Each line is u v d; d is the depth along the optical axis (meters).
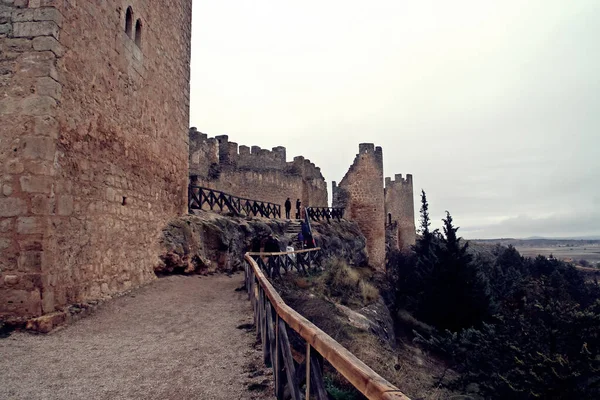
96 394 3.64
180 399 3.54
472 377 7.87
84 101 6.68
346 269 15.55
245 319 6.53
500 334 7.98
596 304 7.15
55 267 5.75
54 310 5.68
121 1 8.14
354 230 29.08
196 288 9.20
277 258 12.12
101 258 7.18
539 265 33.16
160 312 6.90
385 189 47.16
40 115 5.69
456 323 15.62
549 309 7.43
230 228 13.67
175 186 11.46
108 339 5.31
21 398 3.53
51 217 5.69
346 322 9.09
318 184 38.91
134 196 8.70
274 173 30.92
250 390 3.71
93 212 6.93
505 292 19.41
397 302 21.16
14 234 5.50
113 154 7.74
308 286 12.38
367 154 32.34
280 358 3.51
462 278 16.36
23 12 5.86
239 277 11.73
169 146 11.02
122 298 7.58
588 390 6.11
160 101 10.39
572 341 6.80
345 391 4.15
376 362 7.29
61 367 4.28
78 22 6.52
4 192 5.58
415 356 11.85
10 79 5.77
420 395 7.00
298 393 2.88
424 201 32.25
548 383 6.16
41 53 5.78
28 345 4.89
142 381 3.95
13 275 5.44
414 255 31.84
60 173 5.94
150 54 9.75
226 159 27.34
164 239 10.19
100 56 7.25
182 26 12.30
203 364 4.42
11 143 5.67
